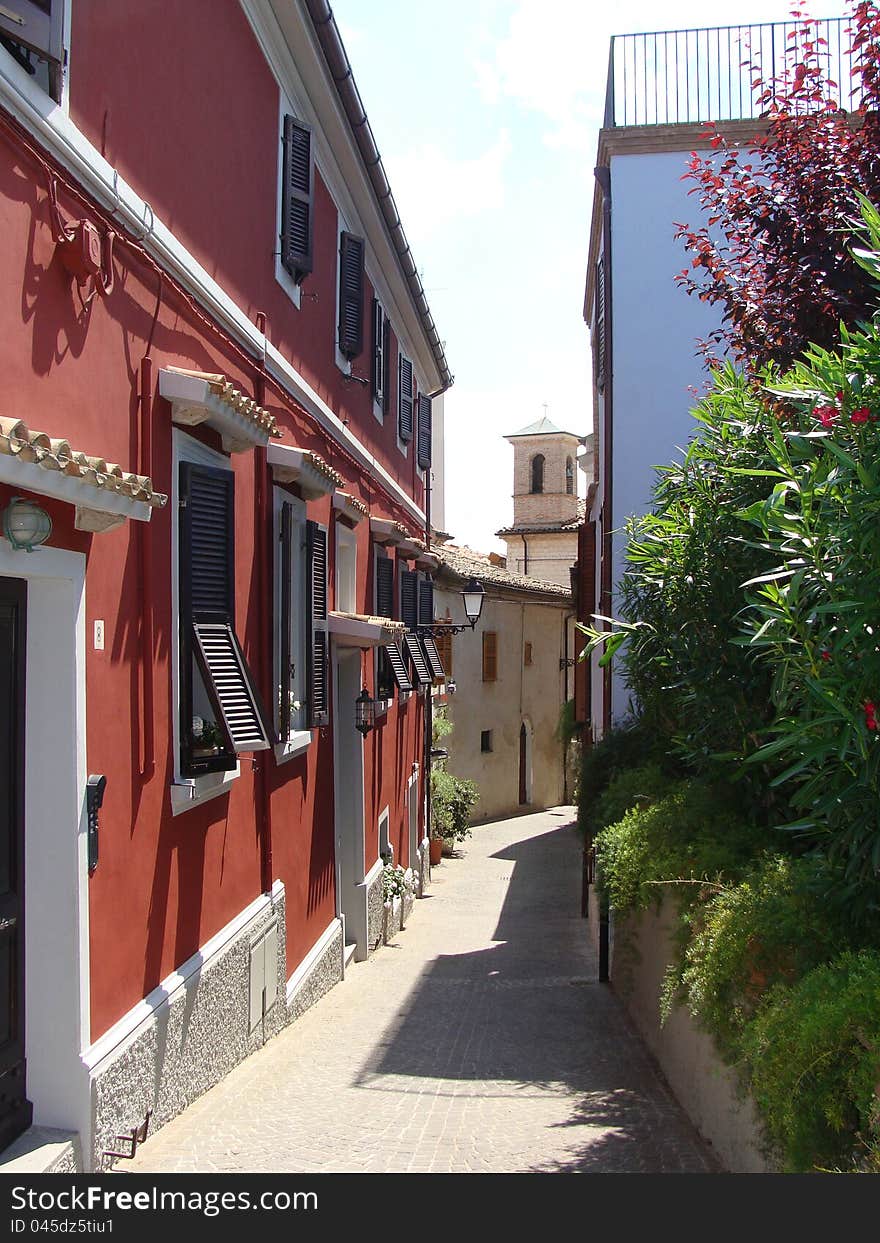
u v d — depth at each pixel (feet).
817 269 22.36
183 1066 19.43
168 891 19.27
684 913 19.86
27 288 13.98
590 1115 20.75
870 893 13.69
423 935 50.88
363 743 42.88
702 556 22.09
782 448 13.73
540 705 114.21
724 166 25.02
